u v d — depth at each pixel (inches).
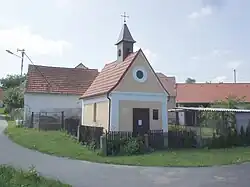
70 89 1504.7
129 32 1035.3
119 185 425.4
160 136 812.6
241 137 915.4
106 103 904.9
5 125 1494.8
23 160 628.1
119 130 870.4
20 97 2153.1
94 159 654.5
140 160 634.2
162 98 938.7
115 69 1011.9
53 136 998.4
